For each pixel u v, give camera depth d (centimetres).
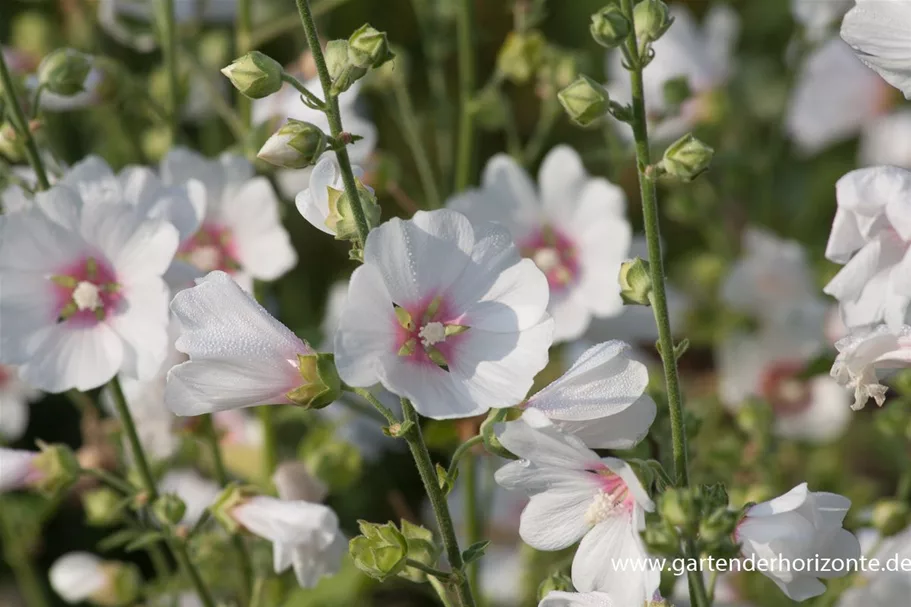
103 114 146
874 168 101
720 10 153
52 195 110
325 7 132
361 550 102
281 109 127
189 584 125
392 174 128
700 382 154
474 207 127
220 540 124
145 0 135
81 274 111
